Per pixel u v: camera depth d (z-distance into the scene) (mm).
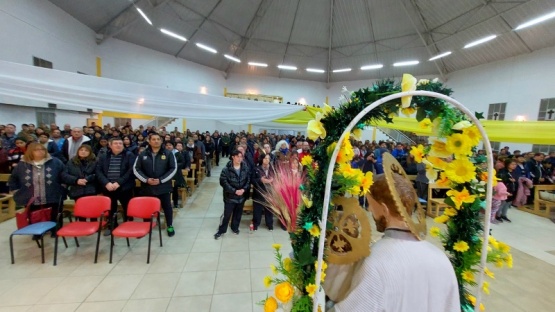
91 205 2771
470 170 893
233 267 2619
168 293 2170
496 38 9383
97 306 1977
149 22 9641
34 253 2701
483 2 8383
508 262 933
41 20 7000
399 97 731
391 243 698
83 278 2312
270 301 914
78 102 2750
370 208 838
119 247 2920
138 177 3100
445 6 9453
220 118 3785
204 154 7199
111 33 9906
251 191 4016
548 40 8219
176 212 4164
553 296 2355
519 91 9266
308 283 828
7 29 5941
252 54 14234
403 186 779
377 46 12820
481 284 795
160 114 3268
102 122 9742
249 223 3922
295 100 16438
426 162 980
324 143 833
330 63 14688
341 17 11820
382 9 10922
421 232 761
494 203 3947
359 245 735
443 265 690
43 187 2826
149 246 2646
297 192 919
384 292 612
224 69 15328
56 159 2980
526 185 5285
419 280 644
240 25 12242
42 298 2033
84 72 9039
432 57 11773
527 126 3719
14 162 4141
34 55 6762
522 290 2436
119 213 3736
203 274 2471
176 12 10531
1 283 2191
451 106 857
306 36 12977
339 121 810
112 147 3197
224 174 3328
